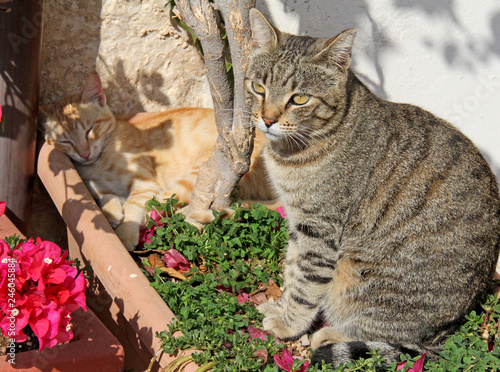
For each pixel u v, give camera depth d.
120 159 1.05
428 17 0.99
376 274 0.83
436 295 0.82
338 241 0.84
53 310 0.73
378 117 0.84
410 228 0.82
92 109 1.02
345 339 0.85
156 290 0.84
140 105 1.11
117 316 0.87
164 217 0.98
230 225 0.94
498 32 0.97
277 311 0.88
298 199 0.85
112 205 0.99
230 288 0.89
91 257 0.87
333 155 0.83
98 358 0.77
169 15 1.05
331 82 0.82
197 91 1.14
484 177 0.83
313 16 1.03
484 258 0.82
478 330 0.82
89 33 1.03
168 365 0.75
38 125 1.02
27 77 0.96
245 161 0.92
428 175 0.82
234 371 0.74
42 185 1.05
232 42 0.84
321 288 0.85
